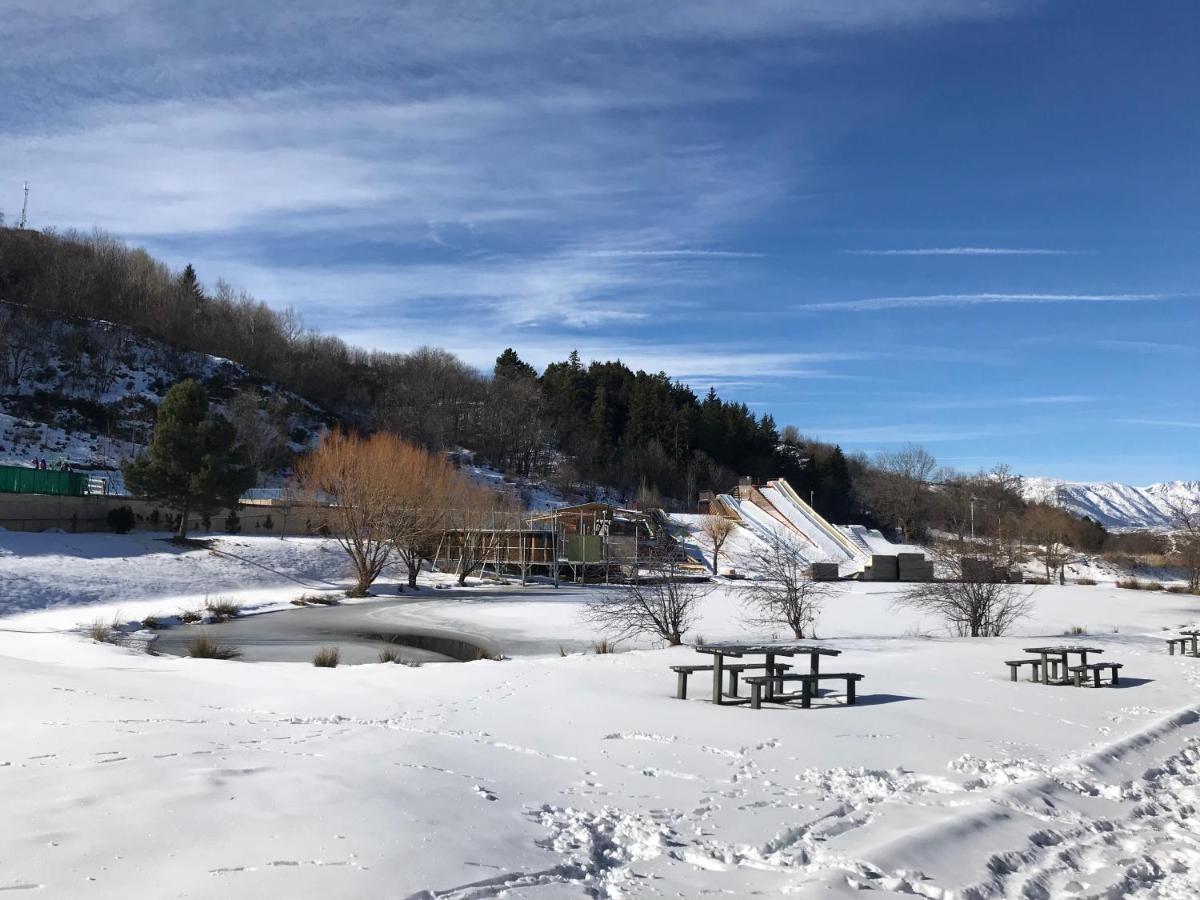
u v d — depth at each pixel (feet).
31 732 28.73
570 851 20.18
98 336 310.24
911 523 381.81
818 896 18.04
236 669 55.36
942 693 48.91
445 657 75.00
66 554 135.23
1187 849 24.44
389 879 16.92
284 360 365.20
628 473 358.84
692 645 76.54
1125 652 77.71
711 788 26.89
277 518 193.57
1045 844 23.80
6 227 361.51
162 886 15.96
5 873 16.34
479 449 346.33
